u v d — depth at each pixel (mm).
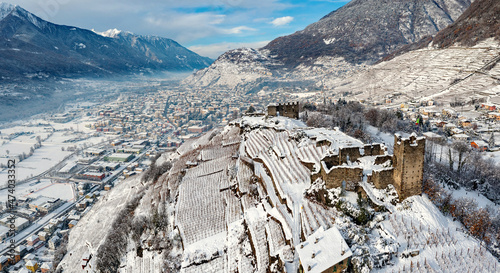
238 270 82750
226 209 114312
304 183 97125
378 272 63438
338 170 85688
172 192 145875
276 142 136375
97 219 187125
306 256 63688
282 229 82750
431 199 84688
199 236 105312
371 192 82375
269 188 103438
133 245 122500
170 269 96188
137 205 167500
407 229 72625
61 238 189375
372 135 180750
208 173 152375
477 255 66125
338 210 80625
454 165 148625
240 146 164625
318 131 136500
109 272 114938
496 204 112000
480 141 198750
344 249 62906
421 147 78438
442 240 69750
